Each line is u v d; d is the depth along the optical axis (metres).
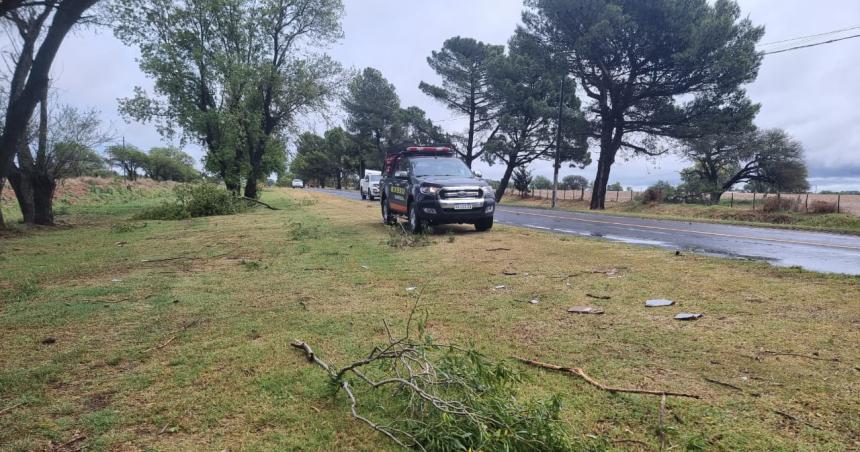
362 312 4.55
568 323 4.11
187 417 2.58
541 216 18.53
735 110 29.22
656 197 32.88
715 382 2.89
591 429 2.40
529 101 38.62
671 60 28.33
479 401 2.38
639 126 32.91
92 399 2.81
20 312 4.70
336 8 26.56
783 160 40.28
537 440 2.09
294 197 36.19
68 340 3.86
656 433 2.35
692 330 3.85
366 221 14.97
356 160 86.75
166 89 22.55
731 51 27.19
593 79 32.75
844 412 2.49
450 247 8.84
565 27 30.84
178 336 3.92
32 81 12.48
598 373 3.06
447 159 12.58
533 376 3.02
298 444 2.30
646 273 6.16
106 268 7.27
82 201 29.36
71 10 12.05
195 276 6.50
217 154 23.38
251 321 4.31
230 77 22.73
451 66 45.09
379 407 2.62
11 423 2.53
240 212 20.97
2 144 12.70
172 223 15.81
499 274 6.27
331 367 3.14
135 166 58.59
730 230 12.92
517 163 45.16
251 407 2.68
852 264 7.21
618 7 27.31
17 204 22.95
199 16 22.70
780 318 4.12
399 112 50.34
